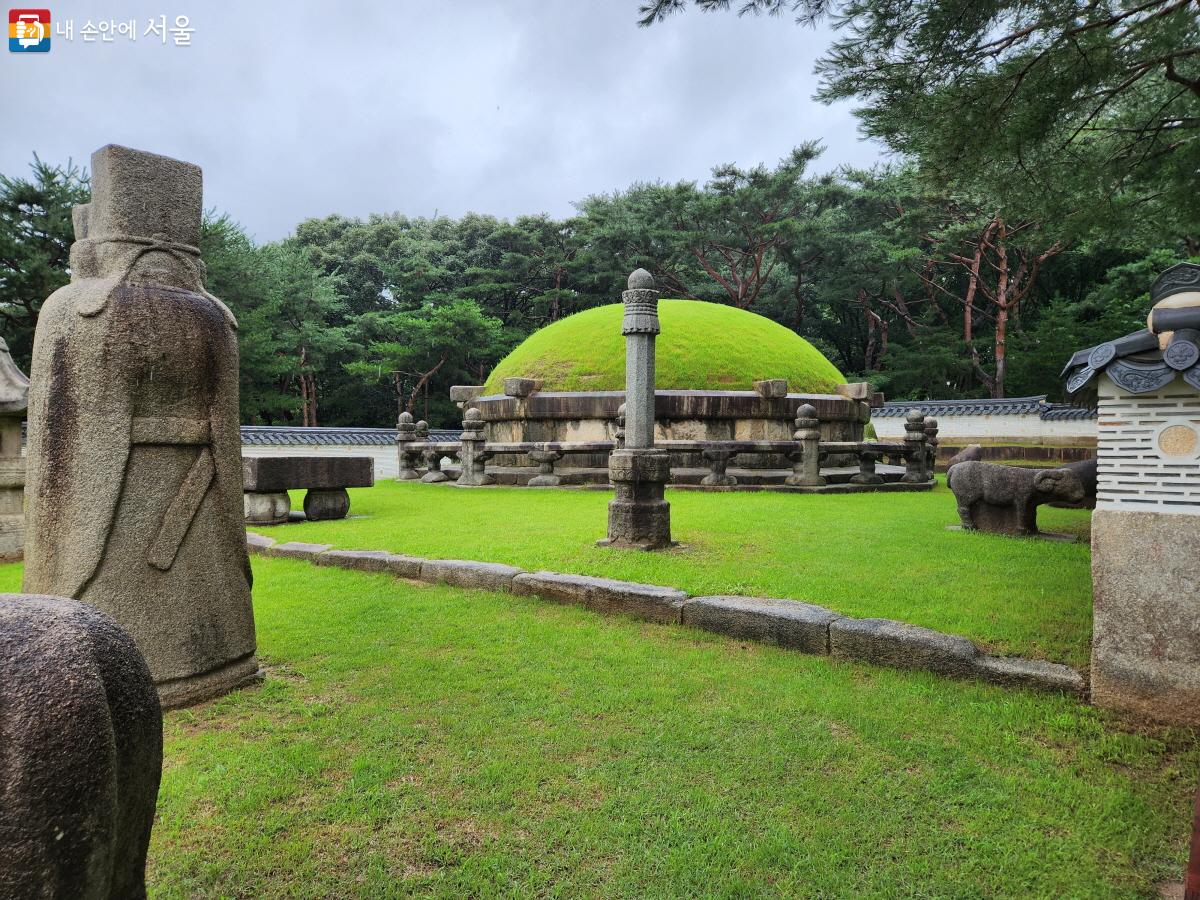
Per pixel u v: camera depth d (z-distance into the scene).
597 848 2.16
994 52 6.12
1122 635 2.92
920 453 12.85
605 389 14.67
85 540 2.95
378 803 2.41
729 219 29.92
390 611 4.69
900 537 6.88
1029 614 4.14
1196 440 2.76
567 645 4.02
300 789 2.50
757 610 4.10
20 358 21.34
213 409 3.31
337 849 2.17
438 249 36.81
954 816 2.32
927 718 3.01
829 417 14.47
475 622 4.46
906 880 2.02
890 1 5.86
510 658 3.81
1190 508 2.78
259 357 25.91
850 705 3.15
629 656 3.83
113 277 3.09
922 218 26.61
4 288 19.64
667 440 13.53
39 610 1.22
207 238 24.39
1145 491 2.88
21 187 19.47
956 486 7.42
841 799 2.42
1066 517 8.59
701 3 6.17
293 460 8.24
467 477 13.63
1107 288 26.06
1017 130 6.18
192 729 2.97
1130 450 2.92
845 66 6.45
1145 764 2.60
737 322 16.80
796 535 6.98
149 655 3.09
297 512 9.11
